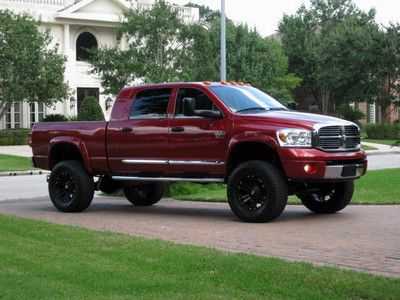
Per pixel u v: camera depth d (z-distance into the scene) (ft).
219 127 34.22
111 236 27.73
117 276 19.85
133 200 42.80
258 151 34.40
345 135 33.42
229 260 22.26
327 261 23.34
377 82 171.83
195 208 40.86
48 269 20.76
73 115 157.99
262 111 35.01
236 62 148.15
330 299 17.49
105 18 159.12
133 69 124.88
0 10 138.72
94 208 41.60
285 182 32.83
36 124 41.39
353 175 33.73
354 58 172.45
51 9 157.38
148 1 162.09
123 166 37.63
